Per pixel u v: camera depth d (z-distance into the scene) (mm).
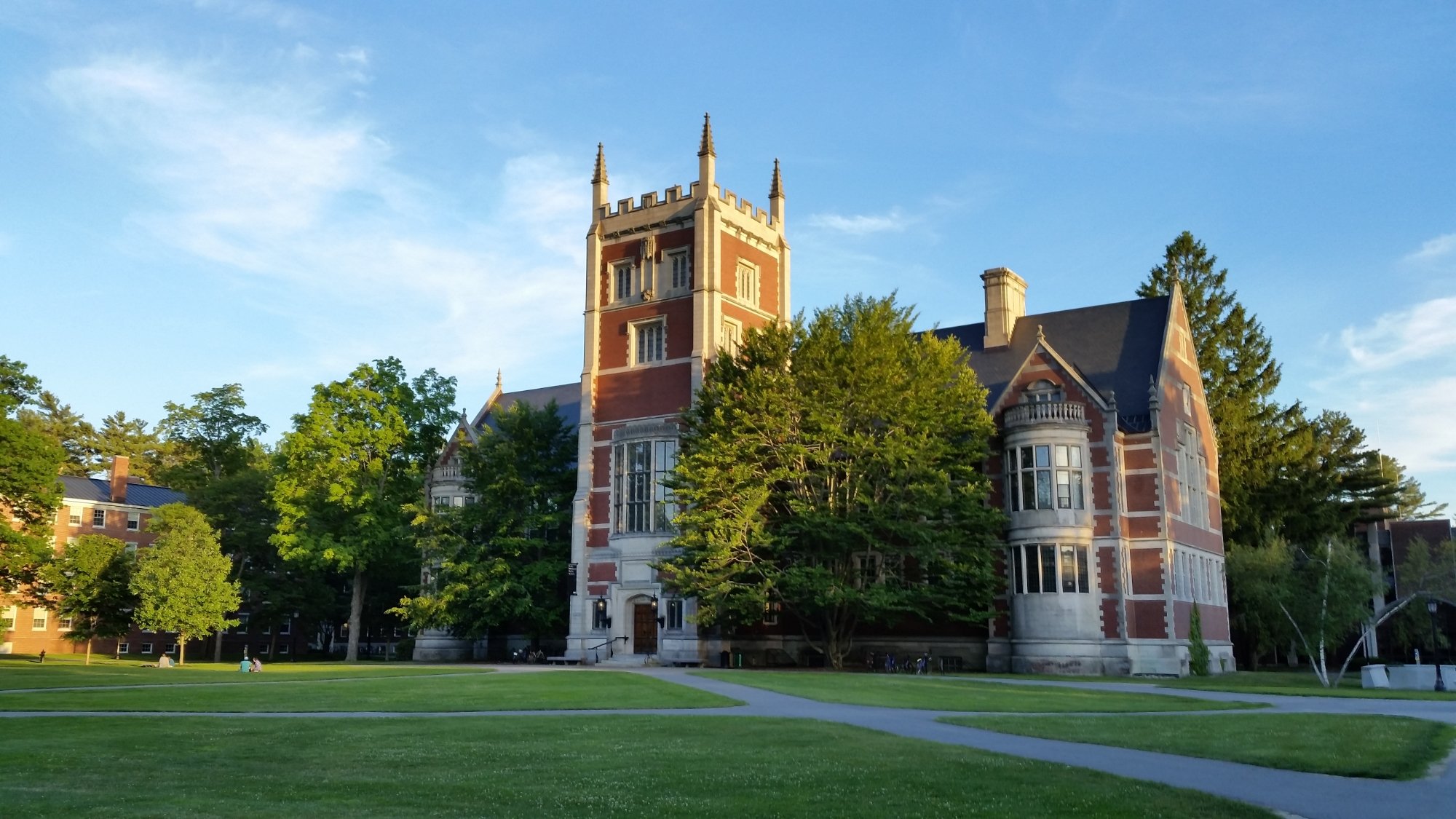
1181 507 59812
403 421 71125
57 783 17531
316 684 39250
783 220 70125
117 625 75062
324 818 14500
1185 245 81938
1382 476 77688
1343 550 57406
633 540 61438
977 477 55438
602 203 68188
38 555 63656
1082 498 56094
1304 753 20797
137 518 96125
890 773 17922
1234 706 32469
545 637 69438
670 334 63688
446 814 14820
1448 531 95000
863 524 52719
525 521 64875
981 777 17516
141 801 15789
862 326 54969
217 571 69188
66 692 35500
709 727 25000
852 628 56781
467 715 28688
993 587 55656
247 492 83938
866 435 54531
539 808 15250
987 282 66688
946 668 58812
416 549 69812
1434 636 62156
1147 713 29875
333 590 86438
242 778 18141
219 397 101562
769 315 67750
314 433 69188
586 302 67000
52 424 114250
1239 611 69125
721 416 54281
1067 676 52281
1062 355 63688
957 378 57531
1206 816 14664
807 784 16953
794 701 32812
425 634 70438
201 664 65750
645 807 15273
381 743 22422
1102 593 55594
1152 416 57719
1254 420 76375
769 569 53438
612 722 26328
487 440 66500
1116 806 15094
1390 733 24328
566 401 85062
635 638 61656
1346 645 82812
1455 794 16859
